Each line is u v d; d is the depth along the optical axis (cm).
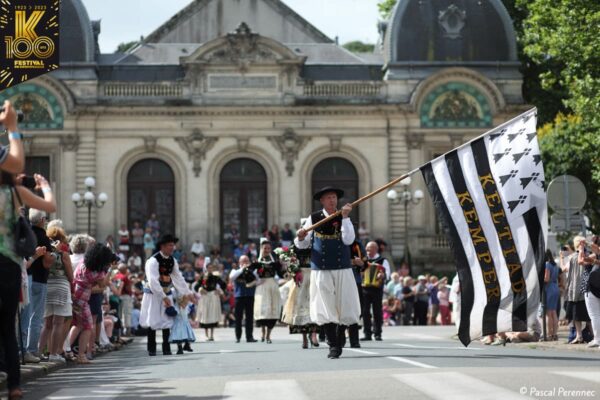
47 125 5809
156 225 5812
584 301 2512
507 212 1959
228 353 2359
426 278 4778
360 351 2133
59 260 2053
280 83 5916
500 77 5988
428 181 1988
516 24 6631
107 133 5866
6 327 1237
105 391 1406
